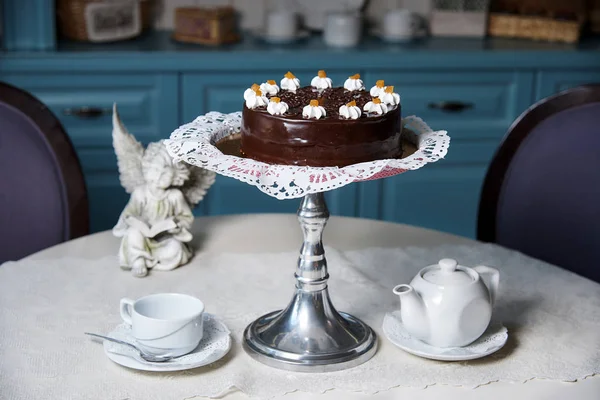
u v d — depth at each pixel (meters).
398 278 1.32
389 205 2.62
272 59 2.41
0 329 1.12
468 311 1.04
